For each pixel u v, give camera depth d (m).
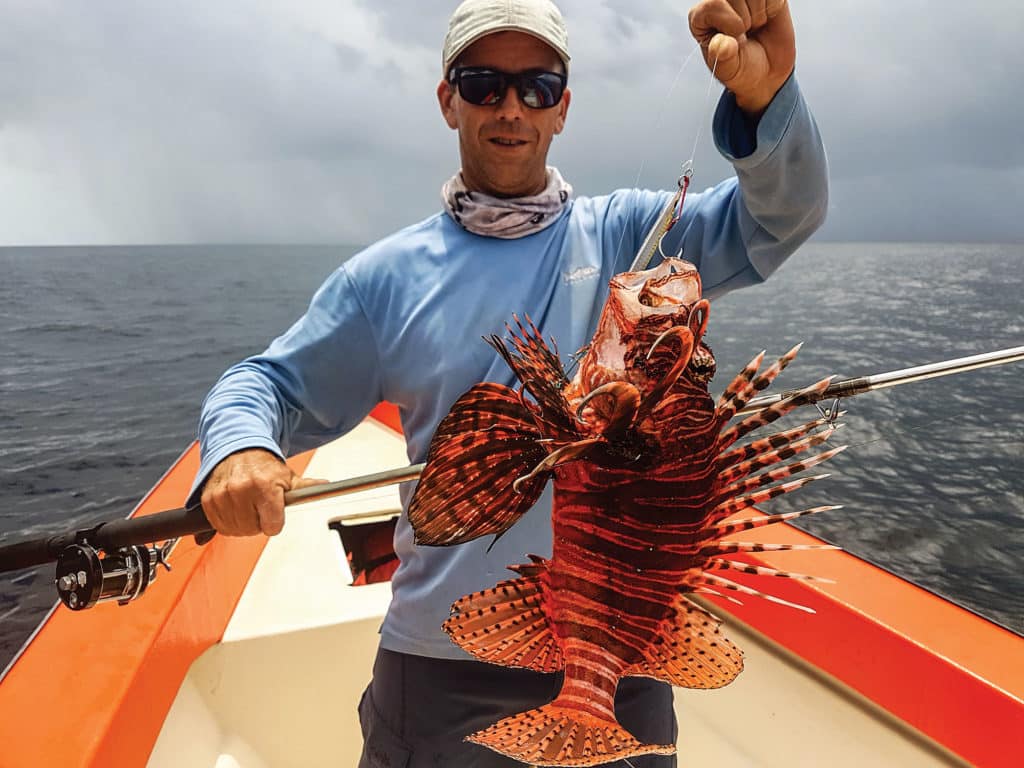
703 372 0.88
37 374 19.98
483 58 1.62
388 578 3.10
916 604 1.82
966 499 6.43
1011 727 1.51
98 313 35.06
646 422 0.85
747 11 1.15
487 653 0.97
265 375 1.71
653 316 0.88
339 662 2.32
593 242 1.68
